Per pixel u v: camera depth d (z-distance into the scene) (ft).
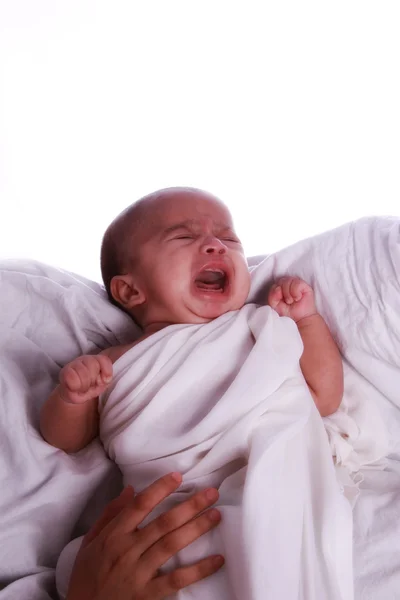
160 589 2.32
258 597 2.28
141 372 3.17
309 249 3.66
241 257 3.72
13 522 2.87
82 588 2.41
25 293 3.59
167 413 3.00
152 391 3.09
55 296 3.59
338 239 3.57
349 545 2.55
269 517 2.49
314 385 3.35
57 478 2.96
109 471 3.18
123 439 2.95
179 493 2.78
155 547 2.40
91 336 3.74
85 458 3.17
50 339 3.59
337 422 3.29
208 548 2.47
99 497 3.26
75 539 2.89
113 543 2.44
